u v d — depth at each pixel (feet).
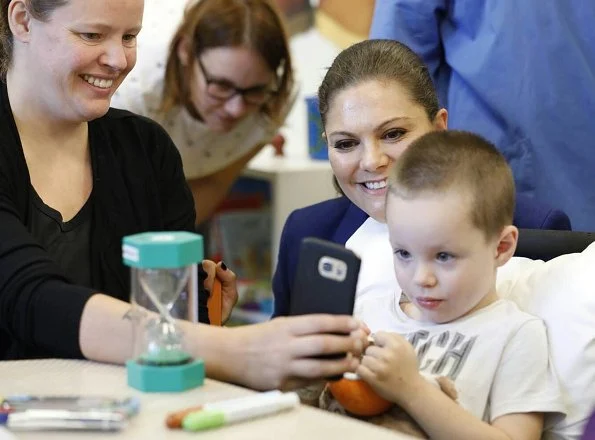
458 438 3.78
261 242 12.24
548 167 6.73
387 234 5.09
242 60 7.95
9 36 4.69
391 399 3.80
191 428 3.05
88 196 4.91
